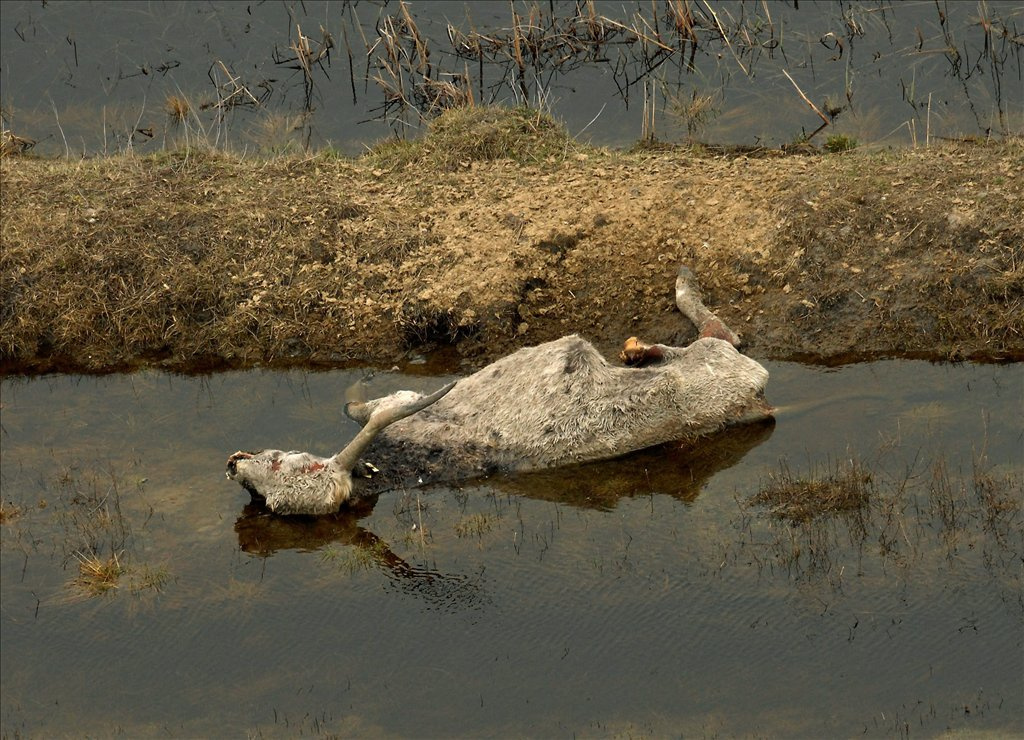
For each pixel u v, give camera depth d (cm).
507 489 2567
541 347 2677
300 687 2130
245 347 3062
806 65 4038
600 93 3994
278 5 4694
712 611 2198
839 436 2592
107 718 2103
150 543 2488
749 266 3039
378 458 2616
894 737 1920
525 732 1988
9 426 2864
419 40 4159
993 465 2450
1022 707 1955
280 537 2488
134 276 3186
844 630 2133
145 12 4684
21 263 3222
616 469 2589
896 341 2861
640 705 2027
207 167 3547
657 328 2988
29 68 4350
